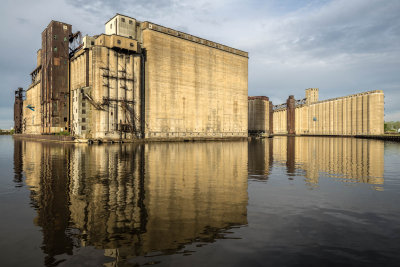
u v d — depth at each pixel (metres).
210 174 22.88
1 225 10.40
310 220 11.02
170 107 96.31
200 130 108.38
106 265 7.36
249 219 11.11
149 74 89.56
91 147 61.56
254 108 185.12
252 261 7.56
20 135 153.00
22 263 7.48
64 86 105.75
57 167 27.16
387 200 14.34
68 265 7.36
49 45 106.44
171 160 33.75
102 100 77.94
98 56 77.69
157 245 8.62
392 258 7.75
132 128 85.19
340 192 16.25
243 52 131.25
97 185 17.95
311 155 43.44
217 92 116.88
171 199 14.30
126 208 12.62
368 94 173.12
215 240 9.00
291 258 7.75
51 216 11.48
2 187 17.38
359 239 9.11
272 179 20.75
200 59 108.56
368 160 35.59
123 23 85.38
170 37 96.38
